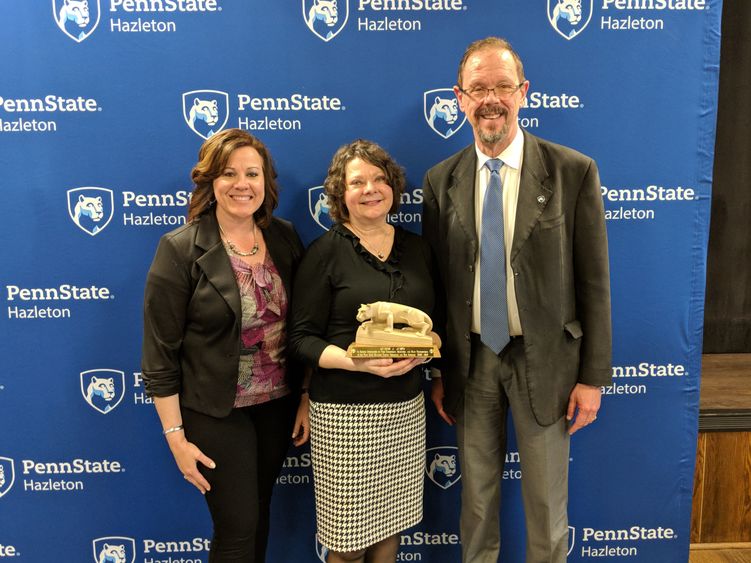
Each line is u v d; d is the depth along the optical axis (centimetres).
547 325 147
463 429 163
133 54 175
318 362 143
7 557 194
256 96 177
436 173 161
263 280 148
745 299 257
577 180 146
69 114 176
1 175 178
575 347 151
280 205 183
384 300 144
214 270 141
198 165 144
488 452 162
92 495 193
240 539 149
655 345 189
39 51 173
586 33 176
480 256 150
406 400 150
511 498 195
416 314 140
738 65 240
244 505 149
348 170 145
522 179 146
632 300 187
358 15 175
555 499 158
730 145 246
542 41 176
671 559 199
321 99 178
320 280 146
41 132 177
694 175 182
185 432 146
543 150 150
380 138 180
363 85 178
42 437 189
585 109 179
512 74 139
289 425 163
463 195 152
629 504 196
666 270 186
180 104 177
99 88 175
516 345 151
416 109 179
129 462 192
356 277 145
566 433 159
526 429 154
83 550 195
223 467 146
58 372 187
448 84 178
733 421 204
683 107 179
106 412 189
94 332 185
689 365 190
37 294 183
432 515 197
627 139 180
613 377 190
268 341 151
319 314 147
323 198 182
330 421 146
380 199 144
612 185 182
